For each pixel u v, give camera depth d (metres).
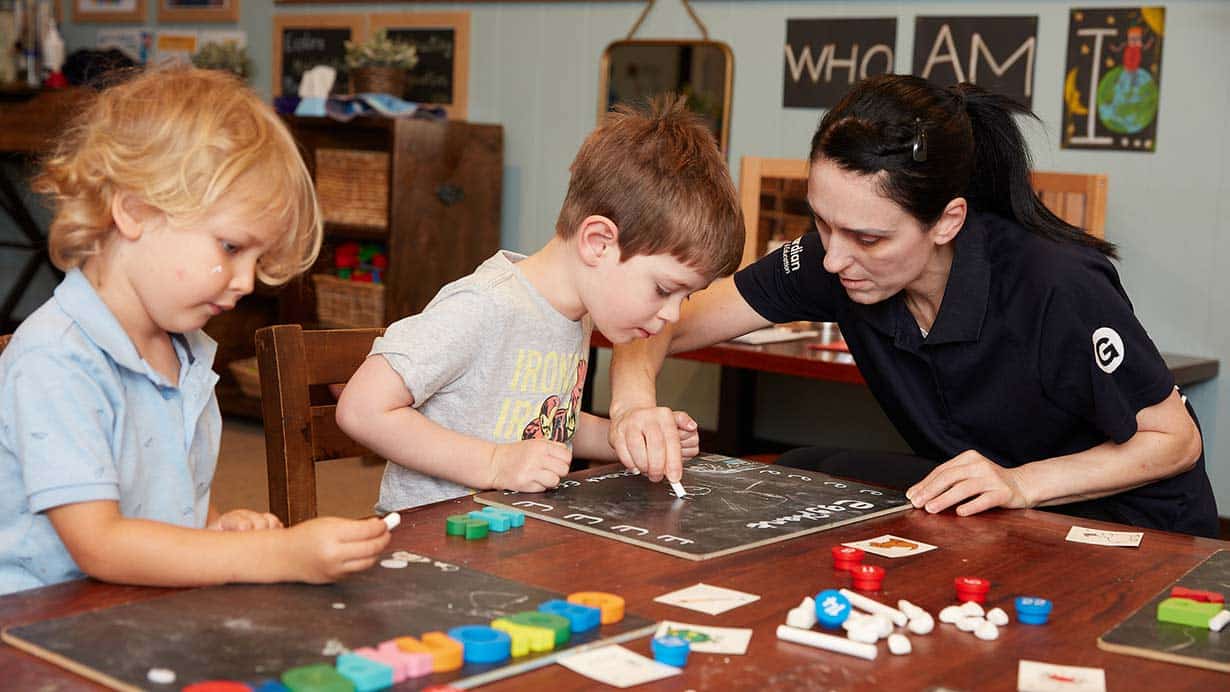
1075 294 1.61
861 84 1.56
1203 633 0.98
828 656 0.91
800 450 2.10
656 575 1.09
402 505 1.56
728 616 0.99
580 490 1.40
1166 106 3.45
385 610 0.94
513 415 1.59
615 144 1.50
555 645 0.90
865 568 1.10
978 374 1.71
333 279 4.48
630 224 1.47
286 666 0.82
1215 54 3.37
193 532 1.01
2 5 5.50
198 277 1.11
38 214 5.62
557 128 4.55
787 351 2.96
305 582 0.99
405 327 1.50
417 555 1.10
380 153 4.35
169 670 0.81
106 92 1.17
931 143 1.48
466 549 1.15
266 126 1.16
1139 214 3.52
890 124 1.48
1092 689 0.87
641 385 1.79
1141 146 3.49
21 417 1.06
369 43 4.52
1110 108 3.53
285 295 4.61
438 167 4.39
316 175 4.54
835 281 1.83
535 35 4.57
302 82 4.82
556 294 1.59
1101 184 3.20
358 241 4.62
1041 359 1.64
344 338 1.70
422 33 4.80
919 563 1.17
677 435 1.48
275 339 1.60
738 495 1.40
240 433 4.67
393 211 4.27
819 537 1.25
